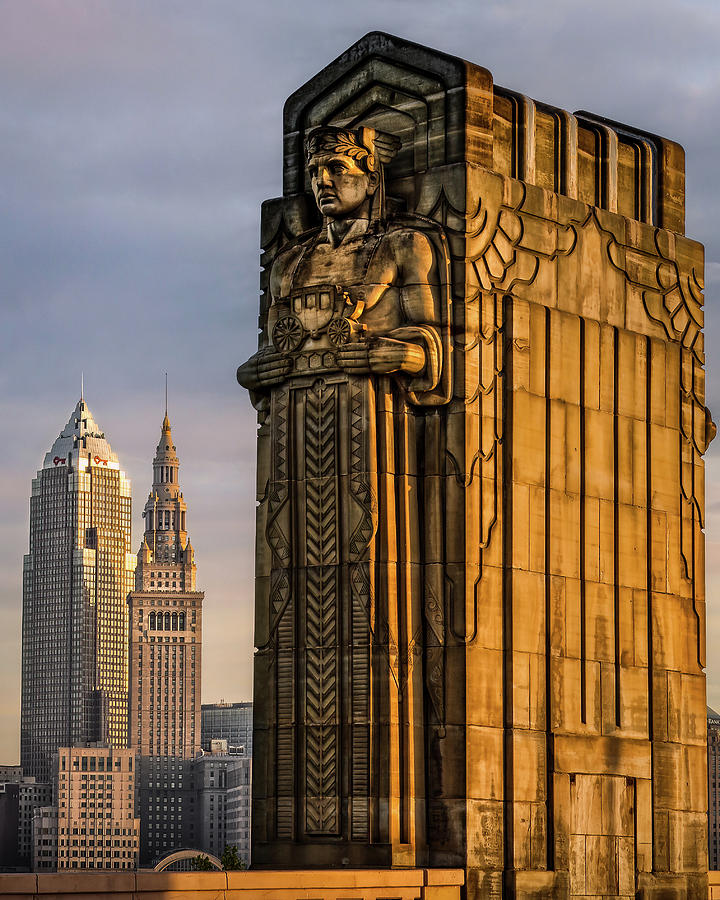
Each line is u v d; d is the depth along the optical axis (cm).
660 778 6262
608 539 6188
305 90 6188
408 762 5550
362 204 5822
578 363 6144
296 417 5784
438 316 5734
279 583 5744
